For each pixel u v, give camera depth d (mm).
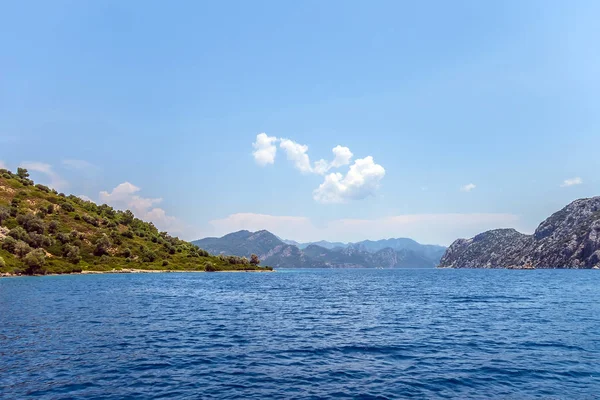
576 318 43000
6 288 96000
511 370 22375
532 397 17953
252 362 24672
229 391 18969
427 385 19797
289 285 120375
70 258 188750
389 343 30438
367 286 114625
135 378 21156
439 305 58719
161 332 35781
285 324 40750
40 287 99562
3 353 27125
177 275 187500
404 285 119375
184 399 17828
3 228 183875
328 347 29141
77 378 21156
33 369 22984
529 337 32156
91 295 76875
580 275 188375
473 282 134875
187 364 24172
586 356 25438
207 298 72562
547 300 64875
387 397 18016
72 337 33188
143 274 191125
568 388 19156
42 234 194875
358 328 37938
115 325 39812
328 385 19906
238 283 128125
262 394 18516
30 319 44031
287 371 22562
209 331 36375
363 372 22297
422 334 34312
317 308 55969
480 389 19109
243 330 37000
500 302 62250
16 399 17859
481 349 27906
